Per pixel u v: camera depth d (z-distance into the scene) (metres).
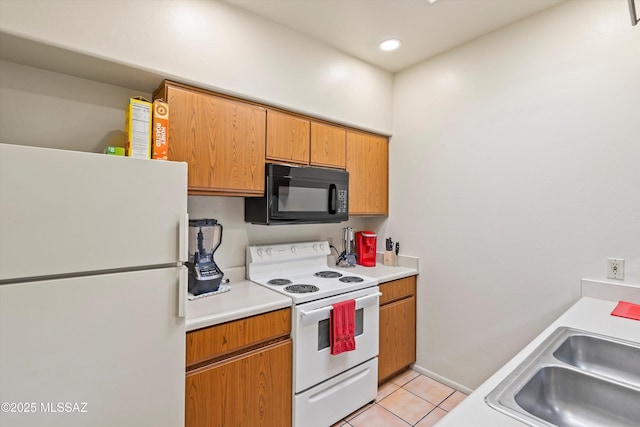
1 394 0.94
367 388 2.08
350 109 2.39
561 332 1.24
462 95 2.25
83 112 1.59
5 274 0.94
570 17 1.77
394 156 2.72
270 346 1.63
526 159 1.94
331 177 2.23
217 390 1.44
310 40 2.13
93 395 1.07
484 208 2.14
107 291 1.10
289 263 2.32
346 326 1.87
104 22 1.38
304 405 1.74
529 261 1.93
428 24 2.00
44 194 0.99
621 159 1.61
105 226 1.10
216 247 1.95
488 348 2.13
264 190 1.93
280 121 2.00
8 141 1.42
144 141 1.38
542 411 0.92
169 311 1.23
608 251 1.65
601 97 1.67
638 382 1.09
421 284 2.52
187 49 1.60
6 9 1.18
